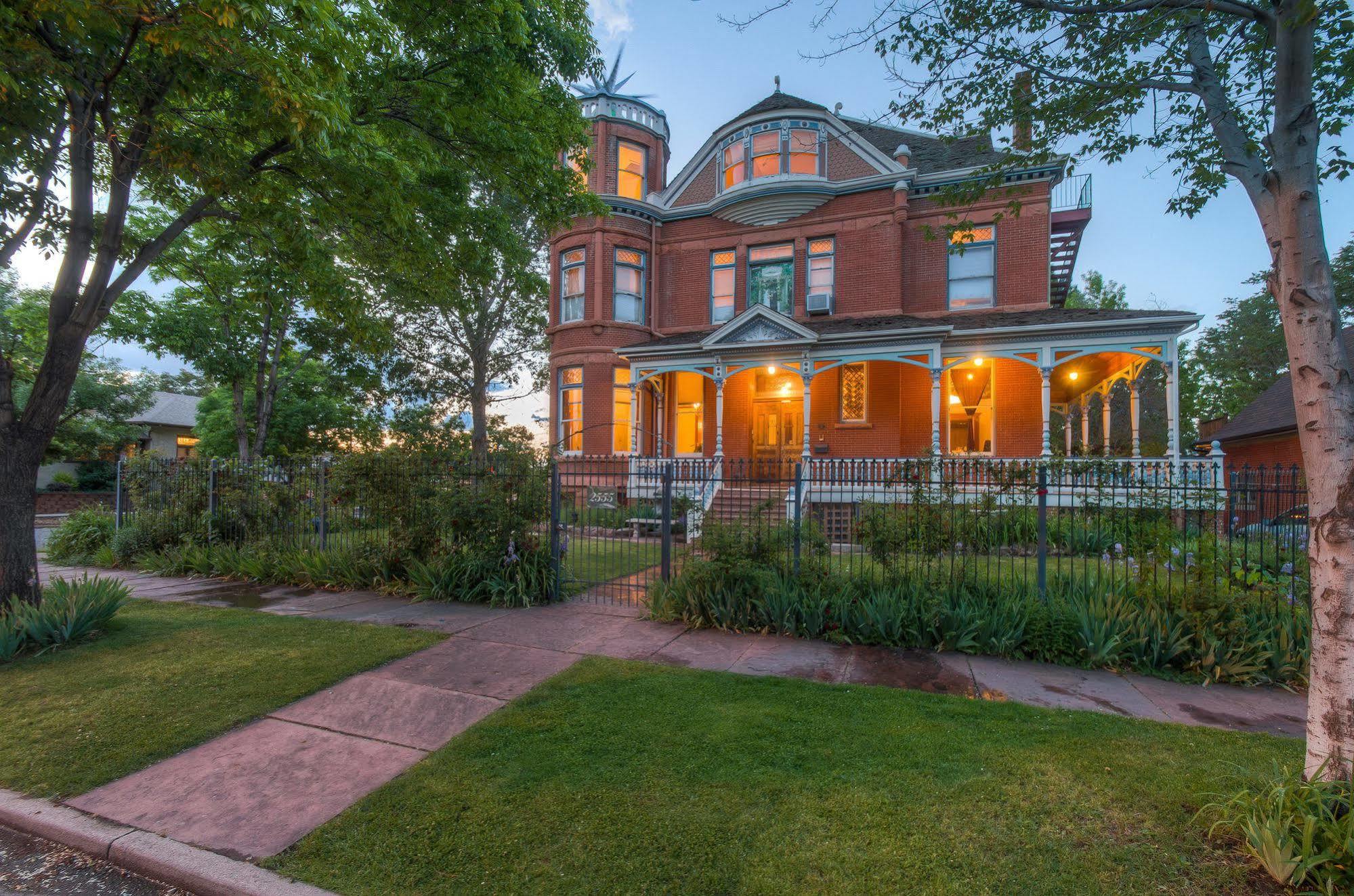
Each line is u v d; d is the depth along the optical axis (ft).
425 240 31.17
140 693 16.62
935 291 55.88
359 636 21.86
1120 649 18.83
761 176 61.11
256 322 59.82
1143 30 15.01
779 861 9.57
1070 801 11.12
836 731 14.05
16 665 18.70
